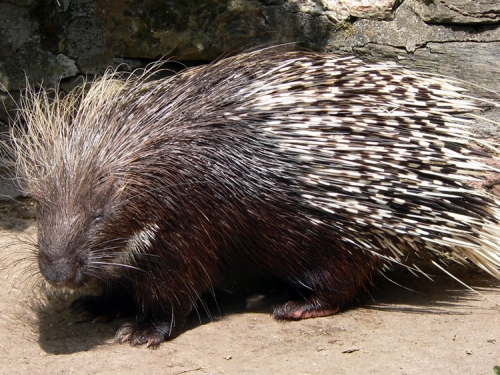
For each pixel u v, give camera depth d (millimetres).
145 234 2676
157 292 2701
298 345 2676
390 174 2727
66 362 2607
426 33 3105
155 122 2732
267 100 2750
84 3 3174
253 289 2936
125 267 2682
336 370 2574
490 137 3119
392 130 2736
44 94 2947
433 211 2750
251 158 2727
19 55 3217
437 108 2795
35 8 3193
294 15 3127
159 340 2686
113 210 2635
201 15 3141
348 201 2727
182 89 2791
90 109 2783
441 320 2758
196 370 2590
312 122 2725
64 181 2621
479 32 3094
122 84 3037
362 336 2701
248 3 3125
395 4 3100
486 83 3107
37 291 2859
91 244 2611
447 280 2961
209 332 2742
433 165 2748
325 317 2793
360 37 3125
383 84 2779
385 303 2854
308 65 2809
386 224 2738
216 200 2721
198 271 2738
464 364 2578
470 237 2779
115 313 2799
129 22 3160
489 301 2848
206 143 2729
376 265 2842
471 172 2783
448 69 3115
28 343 2672
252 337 2715
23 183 3064
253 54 2893
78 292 2875
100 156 2670
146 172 2678
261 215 2736
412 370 2564
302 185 2725
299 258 2770
